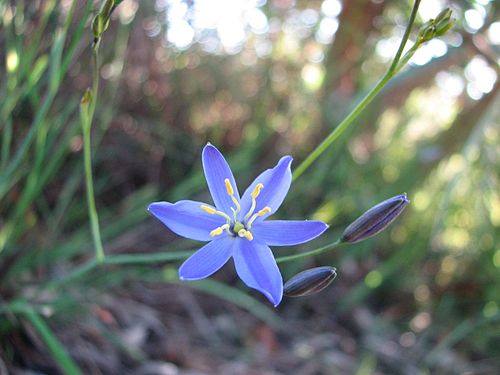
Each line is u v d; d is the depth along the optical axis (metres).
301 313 0.19
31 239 0.15
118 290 0.16
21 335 0.13
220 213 0.09
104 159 0.19
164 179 0.20
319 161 0.21
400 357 0.18
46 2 0.14
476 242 0.20
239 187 0.20
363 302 0.20
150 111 0.20
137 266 0.17
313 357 0.16
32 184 0.13
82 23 0.11
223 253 0.09
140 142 0.20
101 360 0.14
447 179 0.22
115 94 0.18
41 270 0.15
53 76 0.12
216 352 0.16
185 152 0.21
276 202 0.10
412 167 0.21
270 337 0.17
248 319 0.18
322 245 0.20
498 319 0.19
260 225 0.09
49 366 0.13
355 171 0.22
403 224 0.22
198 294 0.18
